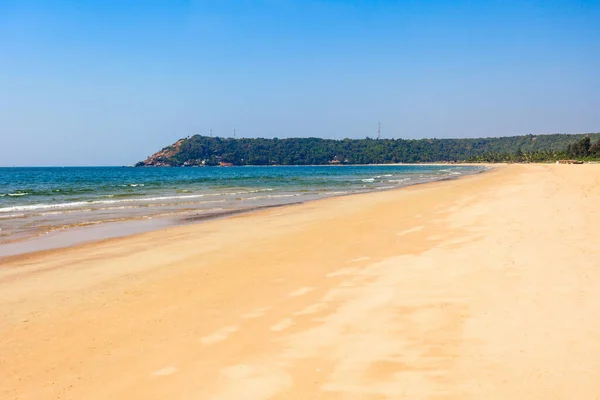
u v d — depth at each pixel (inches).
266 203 1133.7
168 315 304.7
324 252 481.7
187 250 532.1
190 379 211.9
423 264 392.2
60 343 265.6
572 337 223.3
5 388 213.9
